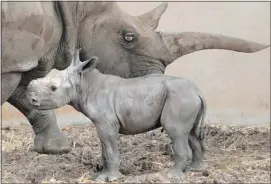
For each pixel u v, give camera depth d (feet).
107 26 49.67
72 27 49.24
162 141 59.52
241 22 84.33
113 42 49.52
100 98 42.98
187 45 49.03
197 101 42.80
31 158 52.54
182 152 42.88
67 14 48.75
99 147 57.77
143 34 49.34
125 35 49.14
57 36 48.88
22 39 46.55
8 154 55.52
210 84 82.74
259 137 60.85
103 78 43.60
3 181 44.96
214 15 83.87
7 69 46.62
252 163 48.32
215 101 82.07
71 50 49.78
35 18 46.70
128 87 43.16
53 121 53.72
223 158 51.37
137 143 59.06
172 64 82.38
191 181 42.78
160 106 42.91
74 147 58.59
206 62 82.89
